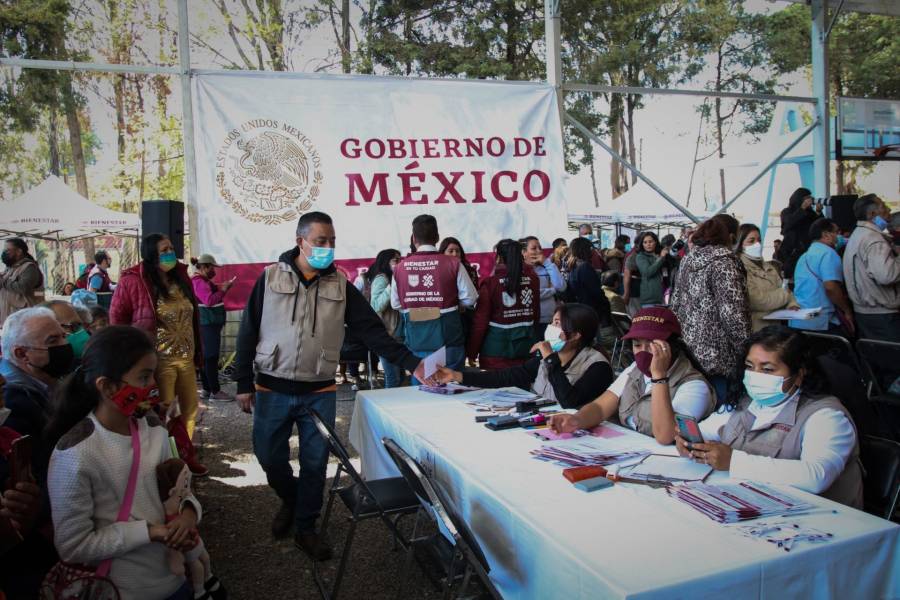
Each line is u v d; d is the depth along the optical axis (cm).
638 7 2152
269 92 658
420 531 367
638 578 155
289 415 356
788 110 1291
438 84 703
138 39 2091
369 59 1936
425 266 513
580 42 2122
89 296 968
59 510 190
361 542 373
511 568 206
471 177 712
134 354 201
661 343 273
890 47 2352
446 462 259
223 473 497
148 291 465
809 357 238
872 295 555
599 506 204
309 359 354
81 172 2141
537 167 731
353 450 550
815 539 175
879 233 555
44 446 206
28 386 256
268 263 659
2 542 174
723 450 231
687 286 413
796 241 733
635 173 799
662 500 208
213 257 676
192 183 643
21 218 1266
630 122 2389
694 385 284
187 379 488
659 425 270
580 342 363
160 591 208
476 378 416
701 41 2270
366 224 685
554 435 289
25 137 2138
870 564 177
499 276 517
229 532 390
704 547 172
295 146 665
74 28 2067
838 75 2394
